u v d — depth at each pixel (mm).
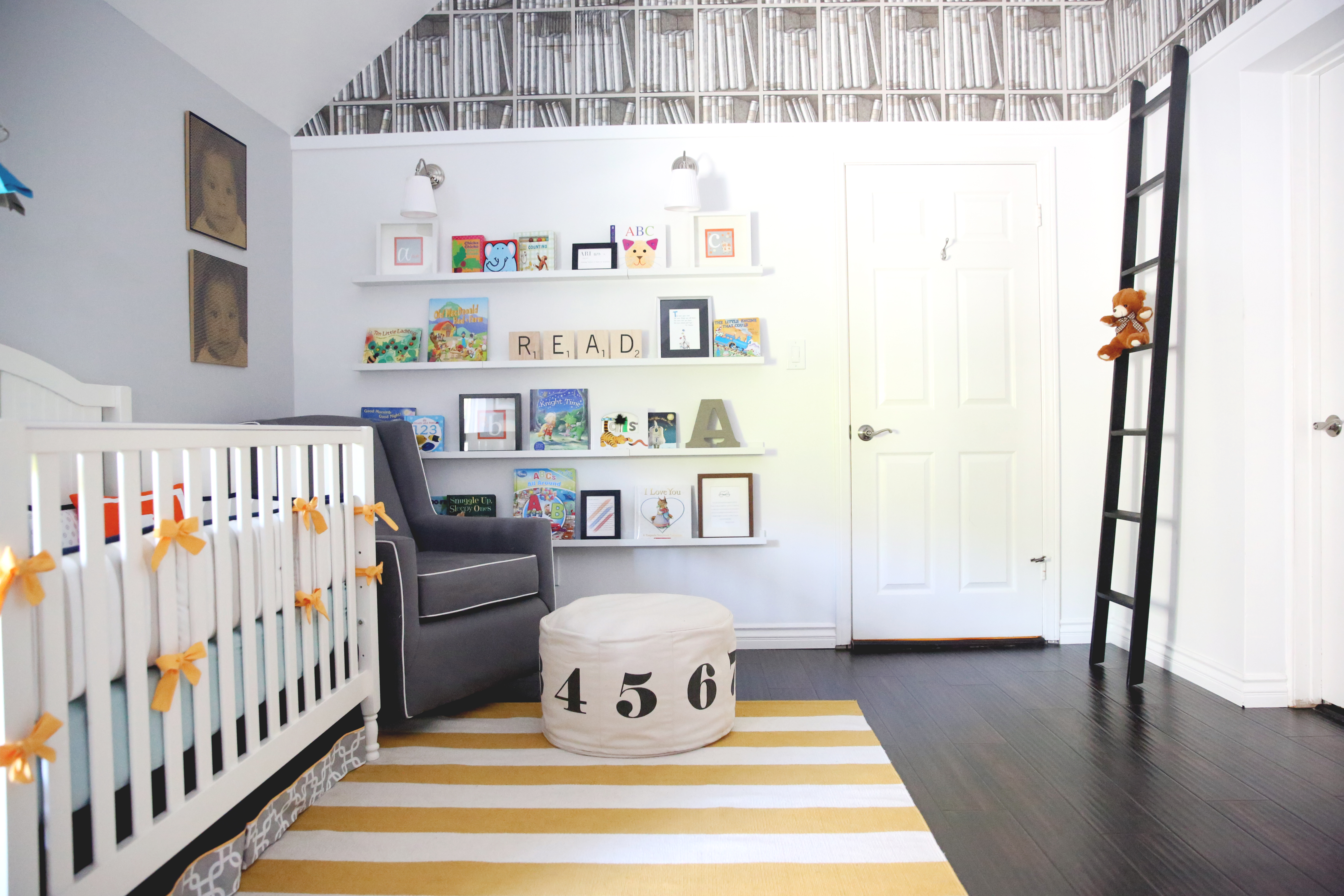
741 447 3186
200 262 2656
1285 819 1705
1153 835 1644
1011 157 3230
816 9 3293
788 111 3287
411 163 3270
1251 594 2416
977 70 3285
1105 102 3281
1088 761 2016
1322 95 2377
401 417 3238
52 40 2066
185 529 1325
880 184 3232
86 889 1104
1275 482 2412
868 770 1962
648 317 3252
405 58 3289
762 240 3230
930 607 3244
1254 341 2404
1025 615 3246
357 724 2178
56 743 1057
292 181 3270
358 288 3281
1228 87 2471
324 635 1867
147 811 1237
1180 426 2740
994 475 3240
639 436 3227
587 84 3295
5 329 1935
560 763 2037
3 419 1036
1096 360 3236
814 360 3230
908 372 3234
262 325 3055
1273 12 2262
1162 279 2613
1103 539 2912
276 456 1826
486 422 3201
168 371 2512
